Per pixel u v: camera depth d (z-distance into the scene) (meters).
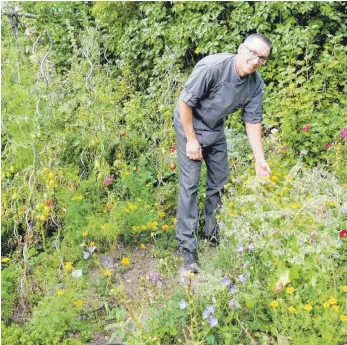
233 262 3.54
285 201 3.88
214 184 4.07
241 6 6.49
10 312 3.34
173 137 5.70
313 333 2.91
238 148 5.38
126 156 5.51
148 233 4.41
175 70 6.77
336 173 4.81
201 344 2.87
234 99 3.62
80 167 5.03
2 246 4.18
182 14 7.11
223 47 6.60
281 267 3.16
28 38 5.40
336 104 5.52
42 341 3.03
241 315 3.12
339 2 6.14
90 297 3.57
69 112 4.77
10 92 4.60
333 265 3.33
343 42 6.38
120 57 8.52
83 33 7.78
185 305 2.88
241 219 3.60
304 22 6.37
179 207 3.89
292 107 5.41
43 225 4.36
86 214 4.34
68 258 3.97
